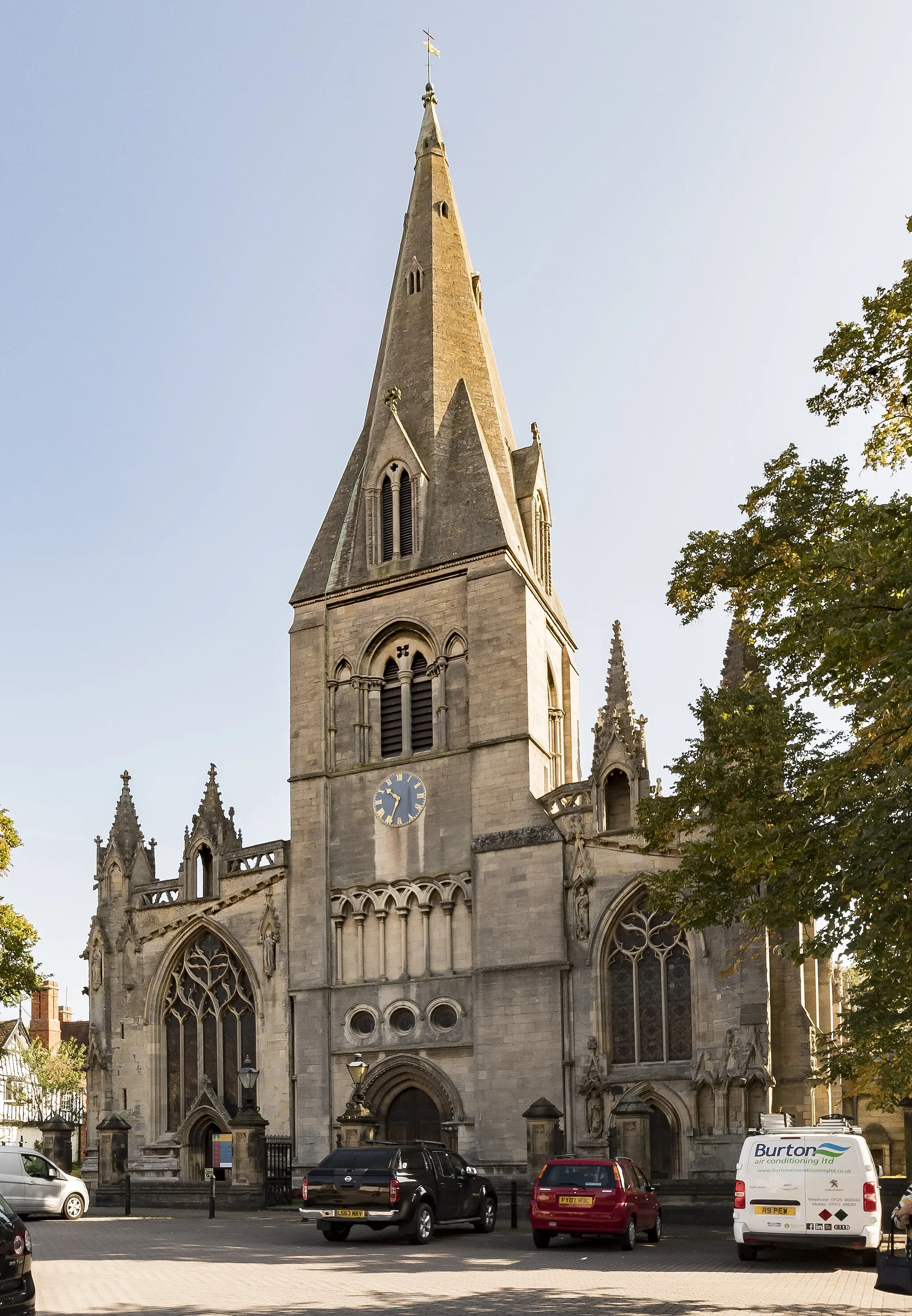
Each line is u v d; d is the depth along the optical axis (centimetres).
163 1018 6656
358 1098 5181
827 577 3272
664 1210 4481
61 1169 5122
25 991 5903
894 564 2728
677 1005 5356
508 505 6581
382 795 6222
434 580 6338
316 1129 5959
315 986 6128
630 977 5472
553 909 5616
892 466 3391
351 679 6469
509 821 5828
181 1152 6369
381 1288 2603
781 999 5409
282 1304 2339
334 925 6206
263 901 6431
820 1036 5091
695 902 3797
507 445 7081
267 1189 5531
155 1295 2478
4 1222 2041
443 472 6550
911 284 3134
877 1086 5291
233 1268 3003
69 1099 12275
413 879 6038
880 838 2919
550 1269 3009
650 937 5453
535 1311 2241
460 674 6181
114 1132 6156
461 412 6625
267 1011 6281
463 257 7256
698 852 3616
